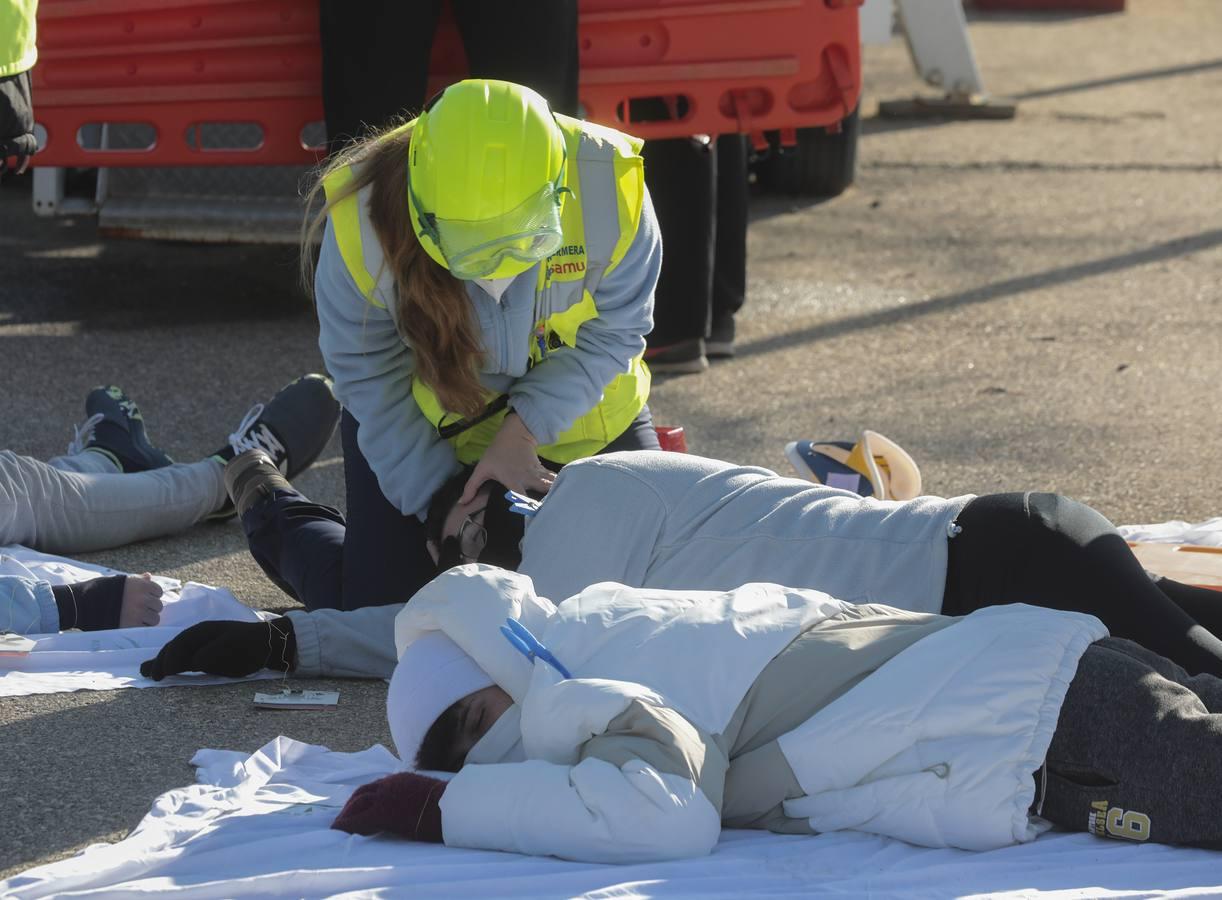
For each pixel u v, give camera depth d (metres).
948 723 7.93
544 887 7.43
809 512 9.59
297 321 21.69
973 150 36.84
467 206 9.71
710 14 18.45
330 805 8.64
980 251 27.06
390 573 11.31
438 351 10.68
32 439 16.27
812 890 7.45
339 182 10.68
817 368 20.09
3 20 14.74
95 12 18.86
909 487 13.34
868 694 8.06
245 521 12.57
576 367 11.26
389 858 7.87
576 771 7.75
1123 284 24.73
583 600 8.72
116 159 19.48
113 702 10.41
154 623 11.62
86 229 27.31
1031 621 8.14
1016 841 7.98
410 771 8.73
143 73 19.09
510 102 9.91
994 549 9.09
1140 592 8.81
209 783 9.07
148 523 13.74
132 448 14.48
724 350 20.61
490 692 8.61
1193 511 14.91
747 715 8.27
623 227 10.98
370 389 11.05
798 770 8.17
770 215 30.16
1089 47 58.22
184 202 20.92
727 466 10.02
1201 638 8.70
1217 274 25.33
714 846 8.00
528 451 11.01
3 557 12.12
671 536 9.60
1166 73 50.81
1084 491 15.50
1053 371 19.97
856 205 30.98
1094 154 36.44
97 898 7.36
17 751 9.59
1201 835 7.73
